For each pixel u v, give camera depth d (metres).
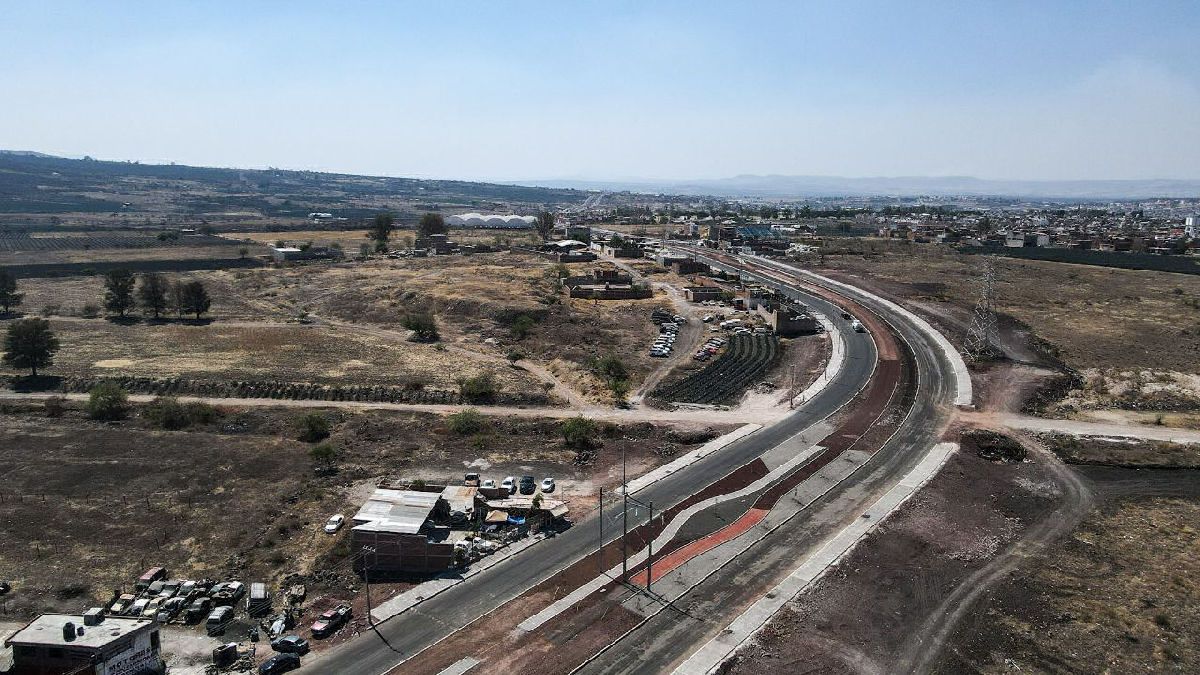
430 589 62.22
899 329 150.12
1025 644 55.59
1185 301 175.38
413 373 121.75
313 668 52.53
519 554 67.75
